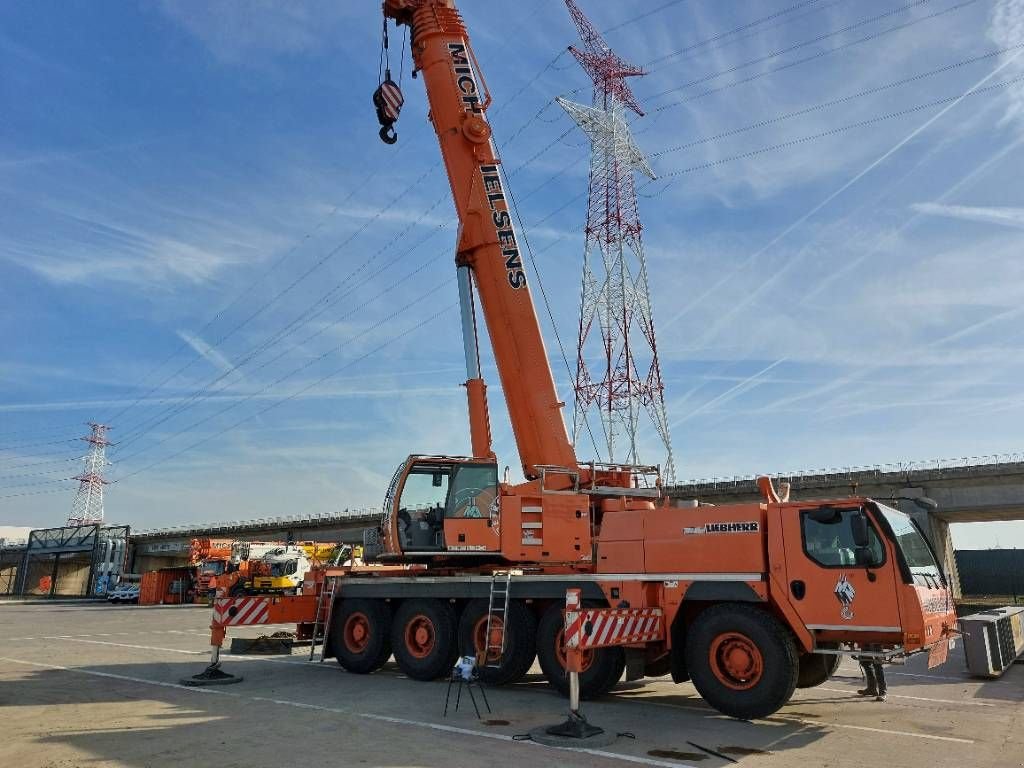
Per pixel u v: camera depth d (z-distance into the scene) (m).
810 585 8.20
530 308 11.95
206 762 6.35
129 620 27.66
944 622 8.48
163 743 7.05
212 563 41.12
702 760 6.51
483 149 12.51
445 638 11.12
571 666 7.43
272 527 63.94
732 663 8.45
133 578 48.28
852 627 7.88
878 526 7.96
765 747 7.01
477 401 11.81
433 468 11.53
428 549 11.04
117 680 11.32
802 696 9.96
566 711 8.73
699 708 9.07
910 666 13.34
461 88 12.73
